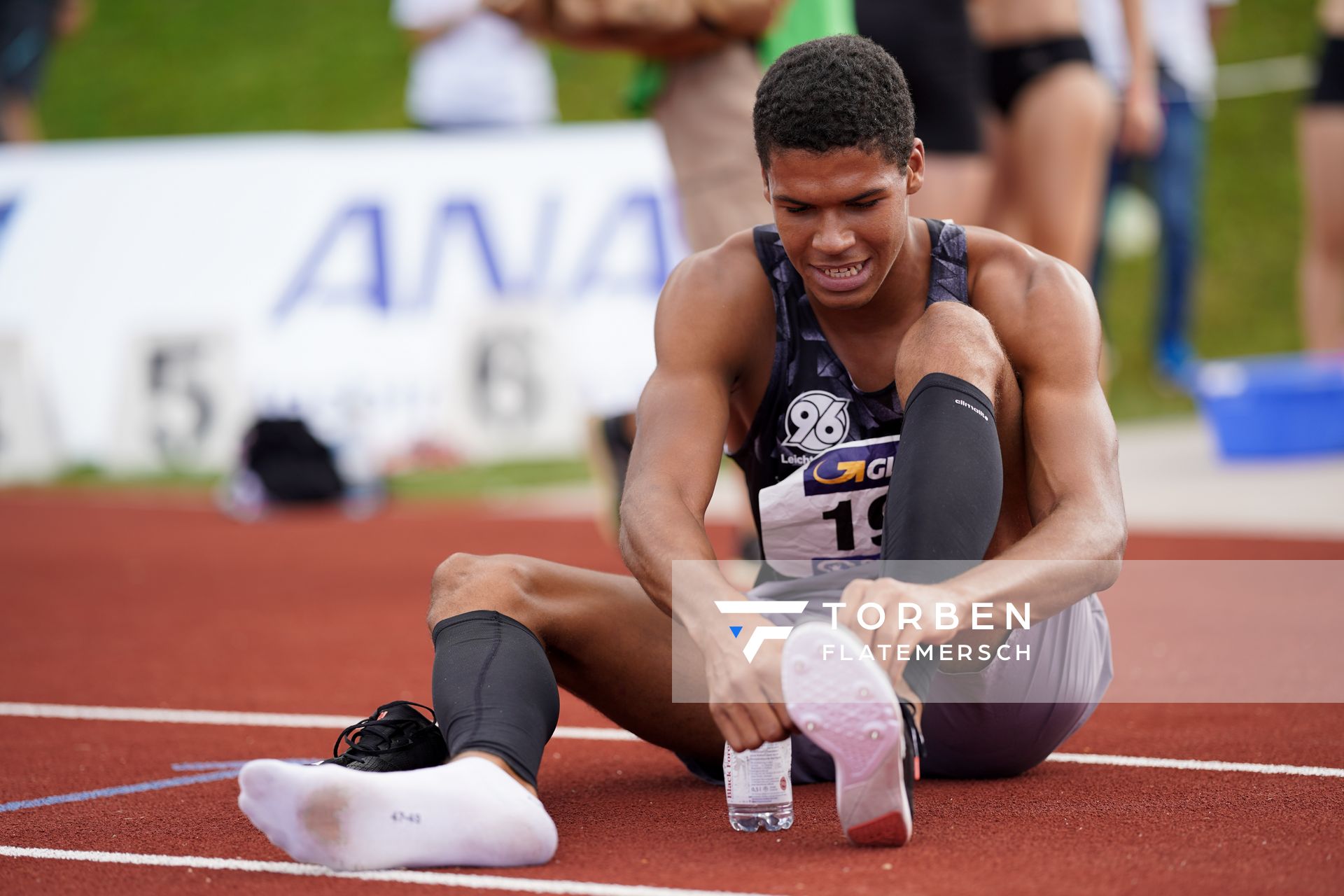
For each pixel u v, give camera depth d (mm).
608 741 11883
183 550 27484
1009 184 24812
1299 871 7543
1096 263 40469
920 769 9930
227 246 40750
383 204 40750
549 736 8344
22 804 9883
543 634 8859
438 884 7559
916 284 8914
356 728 8648
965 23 20000
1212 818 8672
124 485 39062
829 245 8039
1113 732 11695
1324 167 33375
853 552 9359
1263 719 11969
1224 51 60281
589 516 31641
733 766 8586
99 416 40219
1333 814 8734
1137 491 29578
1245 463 32938
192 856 8359
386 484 37844
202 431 39969
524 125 43781
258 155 41156
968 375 8102
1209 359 48500
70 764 11273
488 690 8094
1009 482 8805
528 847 7734
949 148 20062
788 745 8680
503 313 40312
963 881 7406
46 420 40125
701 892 7297
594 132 41469
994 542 8977
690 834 8555
